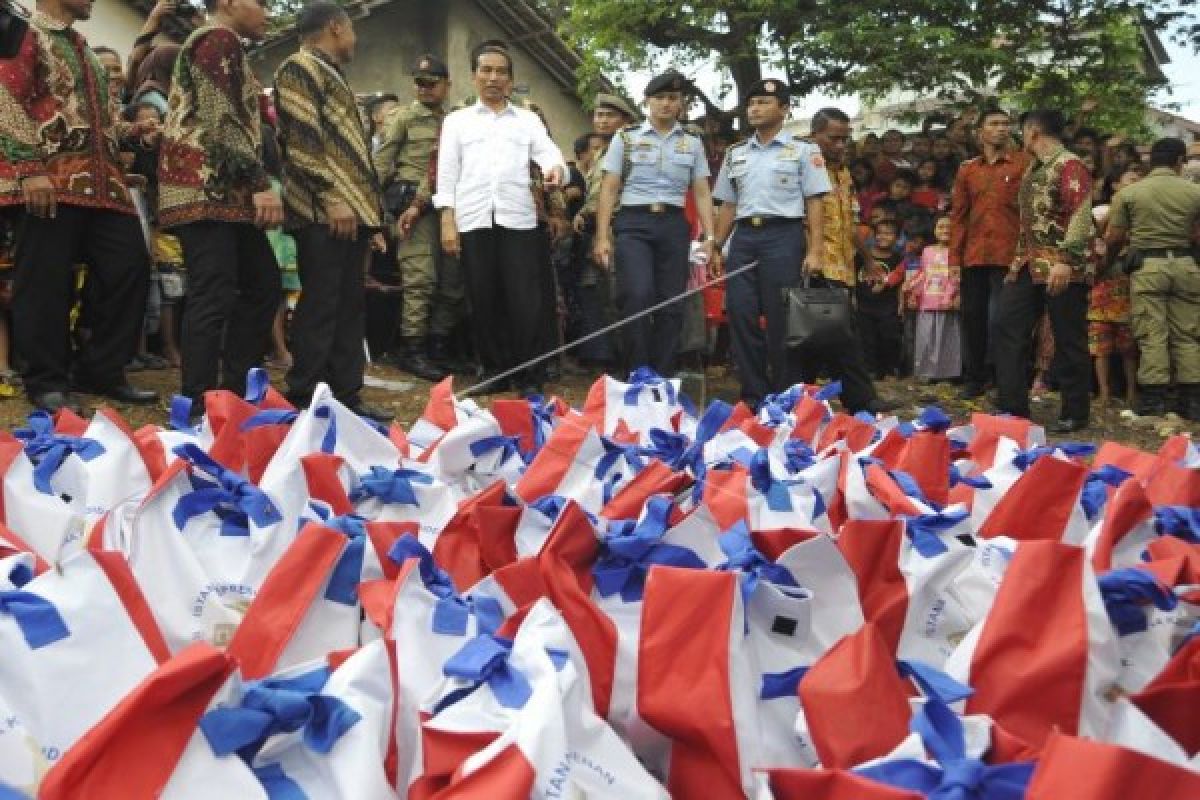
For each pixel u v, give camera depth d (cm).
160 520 185
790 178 637
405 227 687
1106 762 116
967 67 1095
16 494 208
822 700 147
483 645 146
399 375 697
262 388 285
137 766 126
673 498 224
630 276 645
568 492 248
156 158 583
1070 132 925
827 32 1057
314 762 135
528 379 650
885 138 941
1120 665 164
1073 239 667
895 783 129
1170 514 228
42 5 487
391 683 146
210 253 487
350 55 536
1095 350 813
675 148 648
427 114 714
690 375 720
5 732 136
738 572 161
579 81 1455
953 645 182
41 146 473
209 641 179
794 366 638
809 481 239
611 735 145
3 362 546
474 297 635
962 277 783
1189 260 747
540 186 635
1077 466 228
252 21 500
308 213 512
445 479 255
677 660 152
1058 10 1155
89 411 508
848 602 172
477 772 128
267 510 189
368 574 183
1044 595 160
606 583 179
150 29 631
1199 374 751
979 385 808
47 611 143
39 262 484
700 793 151
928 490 264
